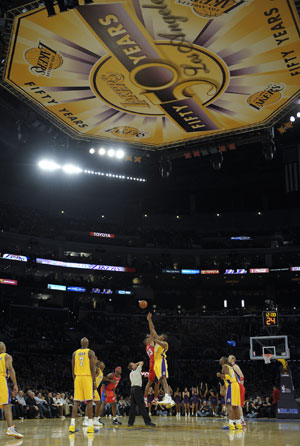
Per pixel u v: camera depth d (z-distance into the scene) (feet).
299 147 102.12
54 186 153.89
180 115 55.42
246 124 57.72
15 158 127.34
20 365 104.78
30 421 56.24
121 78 47.83
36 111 54.75
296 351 128.26
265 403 77.56
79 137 61.52
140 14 38.45
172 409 93.81
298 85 48.83
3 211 138.51
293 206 163.32
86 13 38.45
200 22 39.45
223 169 150.10
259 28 40.19
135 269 150.41
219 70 46.26
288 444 24.21
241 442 25.21
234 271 150.41
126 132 60.13
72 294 149.48
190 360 129.39
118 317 146.51
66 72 46.93
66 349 121.70
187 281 163.22
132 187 159.84
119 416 76.84
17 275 133.08
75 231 150.30
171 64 45.37
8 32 41.19
